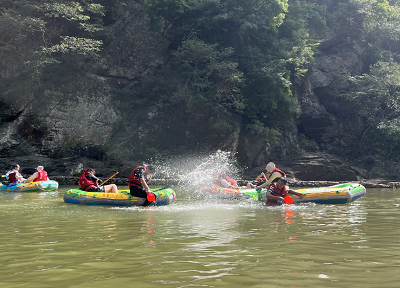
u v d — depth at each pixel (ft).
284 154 77.10
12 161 58.65
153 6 73.26
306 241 11.14
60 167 59.41
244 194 27.84
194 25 77.71
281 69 72.59
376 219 16.46
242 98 75.20
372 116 87.04
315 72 92.58
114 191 25.31
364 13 96.94
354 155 85.10
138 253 9.52
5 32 66.95
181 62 78.28
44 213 18.79
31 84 66.39
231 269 7.94
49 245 10.66
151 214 18.37
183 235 12.22
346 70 94.32
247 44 78.95
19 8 68.13
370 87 84.79
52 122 66.59
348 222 15.43
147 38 79.71
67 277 7.40
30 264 8.48
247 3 75.51
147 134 72.43
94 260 8.80
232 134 72.54
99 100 72.43
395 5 106.32
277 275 7.48
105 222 15.47
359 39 98.32
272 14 77.36
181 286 6.75
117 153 67.36
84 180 24.70
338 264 8.38
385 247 10.27
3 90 64.85
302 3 93.30
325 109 92.17
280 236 12.02
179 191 37.19
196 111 71.82
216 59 74.23
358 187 26.25
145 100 75.25
